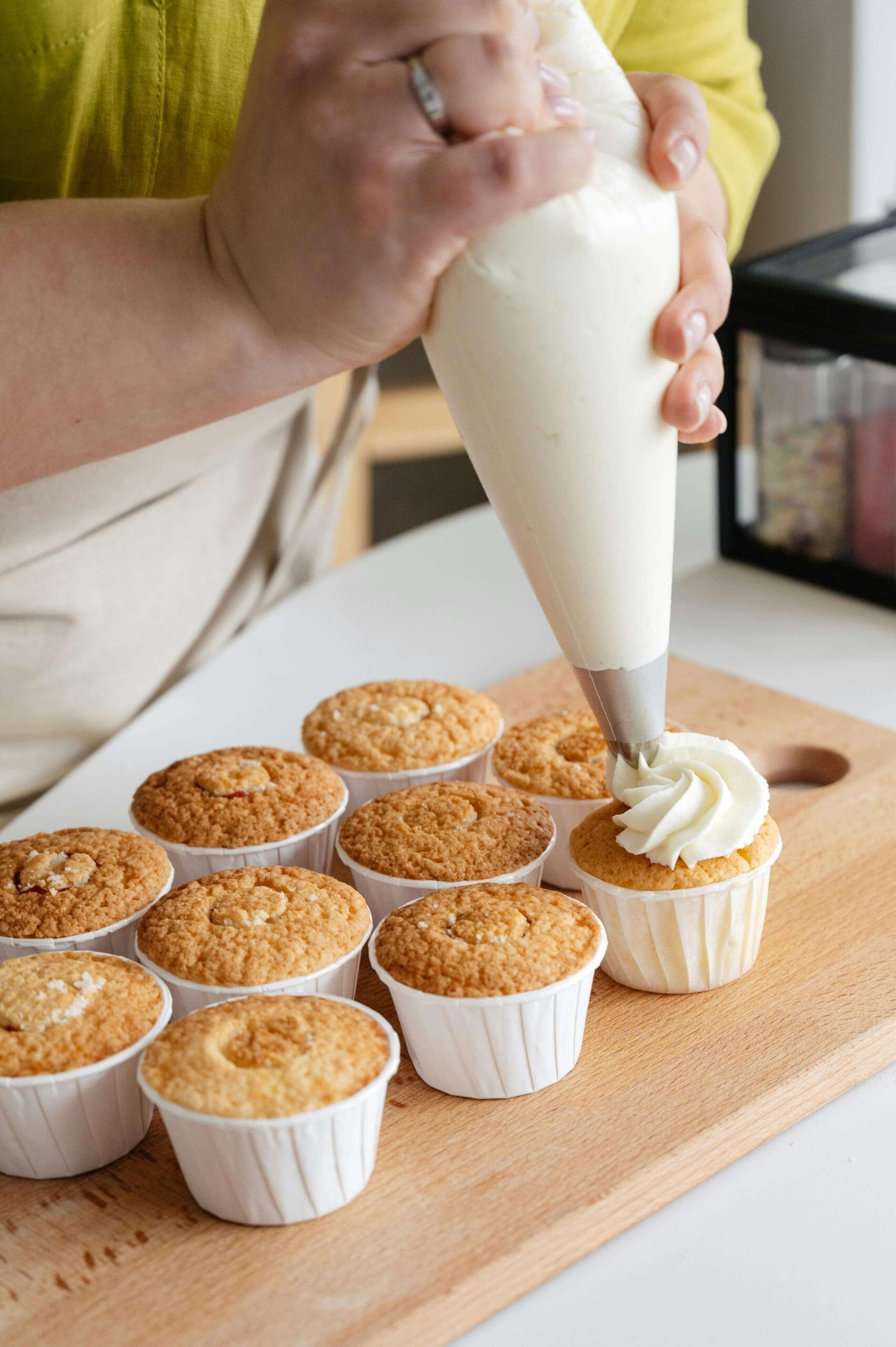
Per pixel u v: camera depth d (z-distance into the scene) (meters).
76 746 0.93
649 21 0.93
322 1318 0.64
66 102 0.76
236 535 0.98
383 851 0.77
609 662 0.68
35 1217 0.68
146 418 0.69
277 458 0.99
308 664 0.96
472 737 0.85
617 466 0.64
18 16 0.74
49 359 0.67
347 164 0.61
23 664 0.88
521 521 0.65
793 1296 0.65
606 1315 0.65
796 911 0.78
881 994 0.74
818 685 0.93
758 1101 0.70
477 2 0.61
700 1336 0.64
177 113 0.79
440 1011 0.70
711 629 0.99
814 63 1.42
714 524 1.09
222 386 0.68
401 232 0.61
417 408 1.76
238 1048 0.68
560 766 0.82
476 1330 0.65
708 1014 0.74
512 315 0.62
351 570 1.06
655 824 0.74
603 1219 0.67
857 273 0.98
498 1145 0.69
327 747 0.85
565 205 0.61
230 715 0.92
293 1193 0.67
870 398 0.97
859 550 1.00
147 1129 0.71
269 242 0.63
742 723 0.89
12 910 0.75
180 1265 0.66
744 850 0.74
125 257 0.66
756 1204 0.68
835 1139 0.70
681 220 0.68
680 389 0.64
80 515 0.87
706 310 0.63
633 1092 0.71
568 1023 0.71
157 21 0.77
